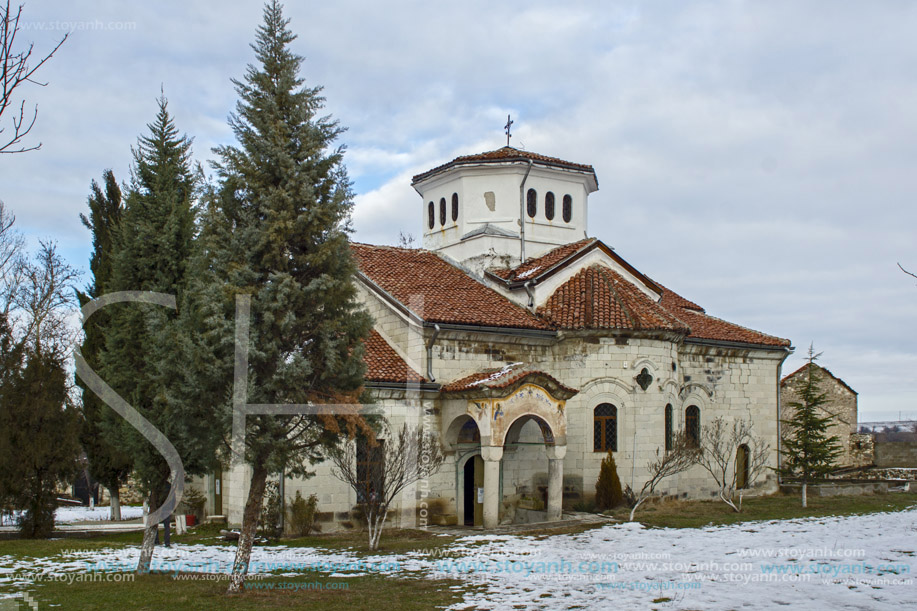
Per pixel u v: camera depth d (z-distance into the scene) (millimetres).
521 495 26469
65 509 39188
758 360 32625
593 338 26594
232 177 15430
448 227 32469
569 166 32000
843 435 43625
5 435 23953
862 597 13102
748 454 31859
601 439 26328
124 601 14180
